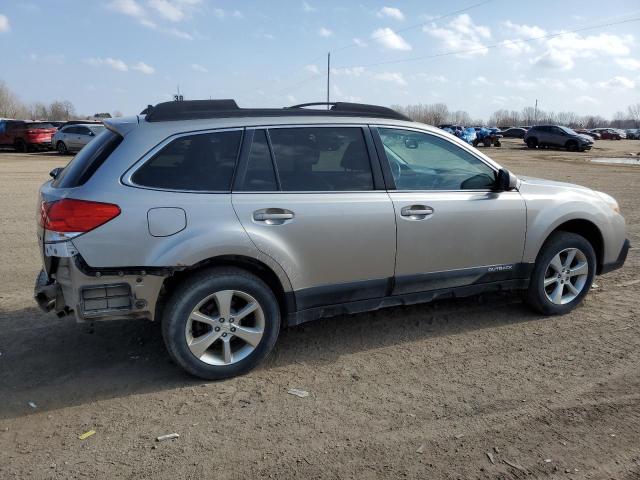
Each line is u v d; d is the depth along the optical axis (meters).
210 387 3.72
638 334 4.57
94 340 4.46
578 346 4.34
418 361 4.11
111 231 3.40
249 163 3.79
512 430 3.20
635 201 11.87
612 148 40.69
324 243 3.91
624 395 3.58
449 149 4.44
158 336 4.55
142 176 3.53
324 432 3.19
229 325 3.76
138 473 2.82
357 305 4.17
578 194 4.98
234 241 3.62
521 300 5.37
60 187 3.62
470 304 5.27
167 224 3.51
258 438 3.13
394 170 4.22
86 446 3.05
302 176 3.92
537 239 4.68
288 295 3.89
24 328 4.69
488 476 2.79
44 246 3.50
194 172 3.65
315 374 3.91
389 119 4.29
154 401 3.54
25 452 3.00
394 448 3.03
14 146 27.98
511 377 3.84
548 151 35.44
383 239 4.09
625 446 3.04
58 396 3.60
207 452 3.00
